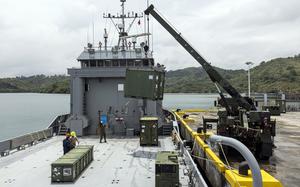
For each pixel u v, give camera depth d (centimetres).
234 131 1261
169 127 1750
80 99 1727
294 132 1797
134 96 1460
